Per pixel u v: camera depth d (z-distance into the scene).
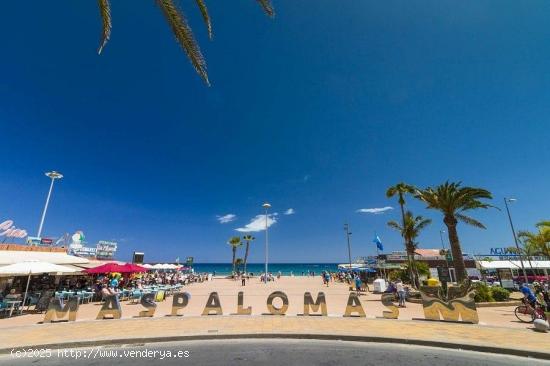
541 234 32.53
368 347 8.27
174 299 12.78
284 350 7.98
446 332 9.46
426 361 7.10
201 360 7.19
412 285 27.33
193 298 20.16
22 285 19.66
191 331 9.63
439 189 21.66
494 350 7.79
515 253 45.41
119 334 9.24
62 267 15.09
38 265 13.58
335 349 8.07
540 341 8.35
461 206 20.97
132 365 6.89
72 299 11.62
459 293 18.03
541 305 11.66
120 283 25.88
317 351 7.89
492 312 14.27
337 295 22.28
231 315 12.52
